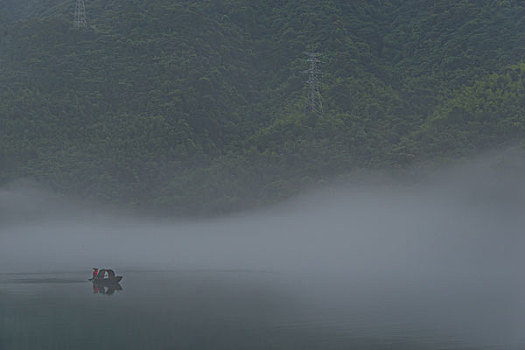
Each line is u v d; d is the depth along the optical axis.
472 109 187.62
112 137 189.62
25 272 66.81
